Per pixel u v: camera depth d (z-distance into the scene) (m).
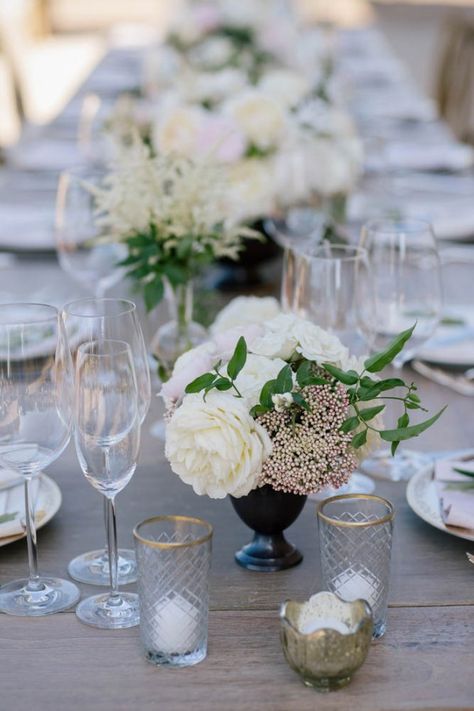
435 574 1.26
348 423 1.14
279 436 1.16
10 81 4.47
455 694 1.02
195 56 3.90
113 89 4.54
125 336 1.18
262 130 2.26
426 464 1.57
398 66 5.31
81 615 1.17
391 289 1.60
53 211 2.89
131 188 1.68
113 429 1.12
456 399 1.81
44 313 1.24
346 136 2.42
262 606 1.19
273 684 1.04
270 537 1.28
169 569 1.05
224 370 1.19
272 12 4.20
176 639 1.06
